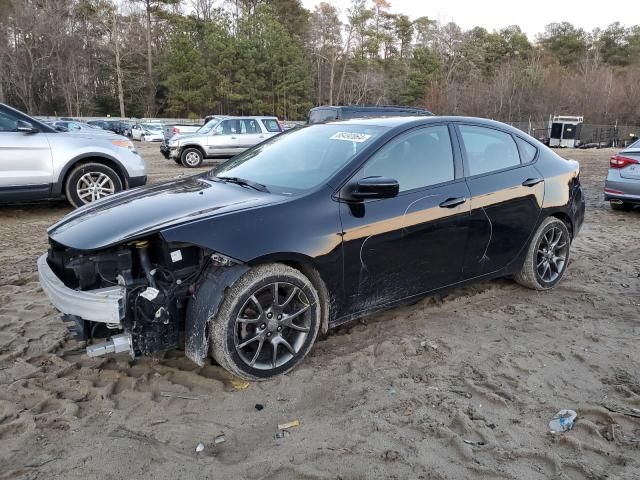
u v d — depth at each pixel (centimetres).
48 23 5394
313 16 7238
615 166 908
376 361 355
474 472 251
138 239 307
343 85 7131
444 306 451
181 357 357
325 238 337
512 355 366
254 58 5719
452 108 6188
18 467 250
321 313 351
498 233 435
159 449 265
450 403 307
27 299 459
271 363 329
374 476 247
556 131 3781
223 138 1764
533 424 289
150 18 6938
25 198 793
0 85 5088
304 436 277
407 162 388
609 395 318
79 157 822
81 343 375
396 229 368
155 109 6594
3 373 333
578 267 576
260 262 313
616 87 5919
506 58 8425
